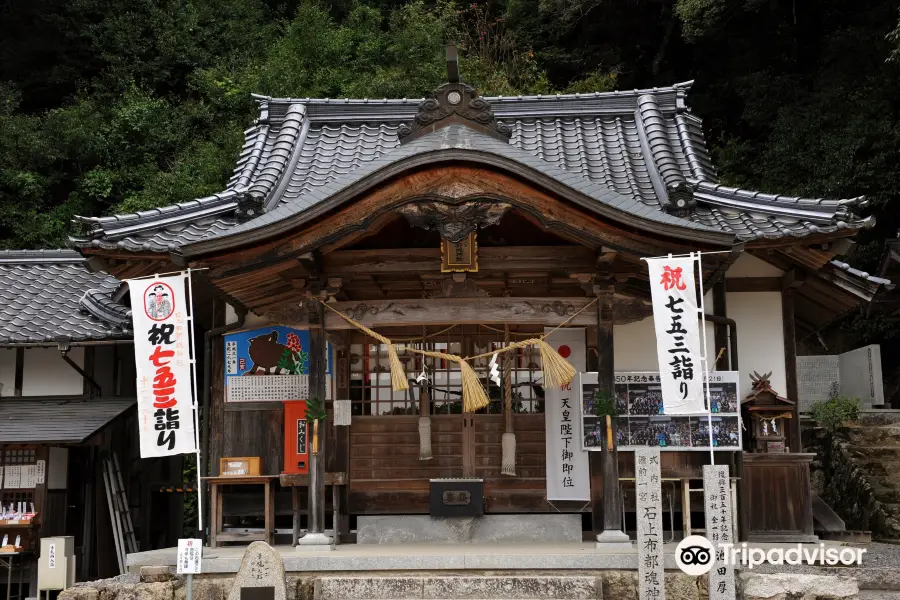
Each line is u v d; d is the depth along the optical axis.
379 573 8.91
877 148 19.92
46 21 25.38
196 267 9.74
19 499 12.73
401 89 23.02
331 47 24.39
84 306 13.70
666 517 11.74
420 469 11.87
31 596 12.48
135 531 14.77
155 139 24.08
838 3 23.47
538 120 14.37
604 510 9.74
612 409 9.91
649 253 9.52
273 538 11.02
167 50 25.91
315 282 10.30
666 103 14.38
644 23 26.69
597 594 8.56
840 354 20.22
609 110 14.33
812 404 16.88
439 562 8.88
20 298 14.45
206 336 11.93
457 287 10.43
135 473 14.95
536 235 10.64
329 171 13.12
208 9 27.23
